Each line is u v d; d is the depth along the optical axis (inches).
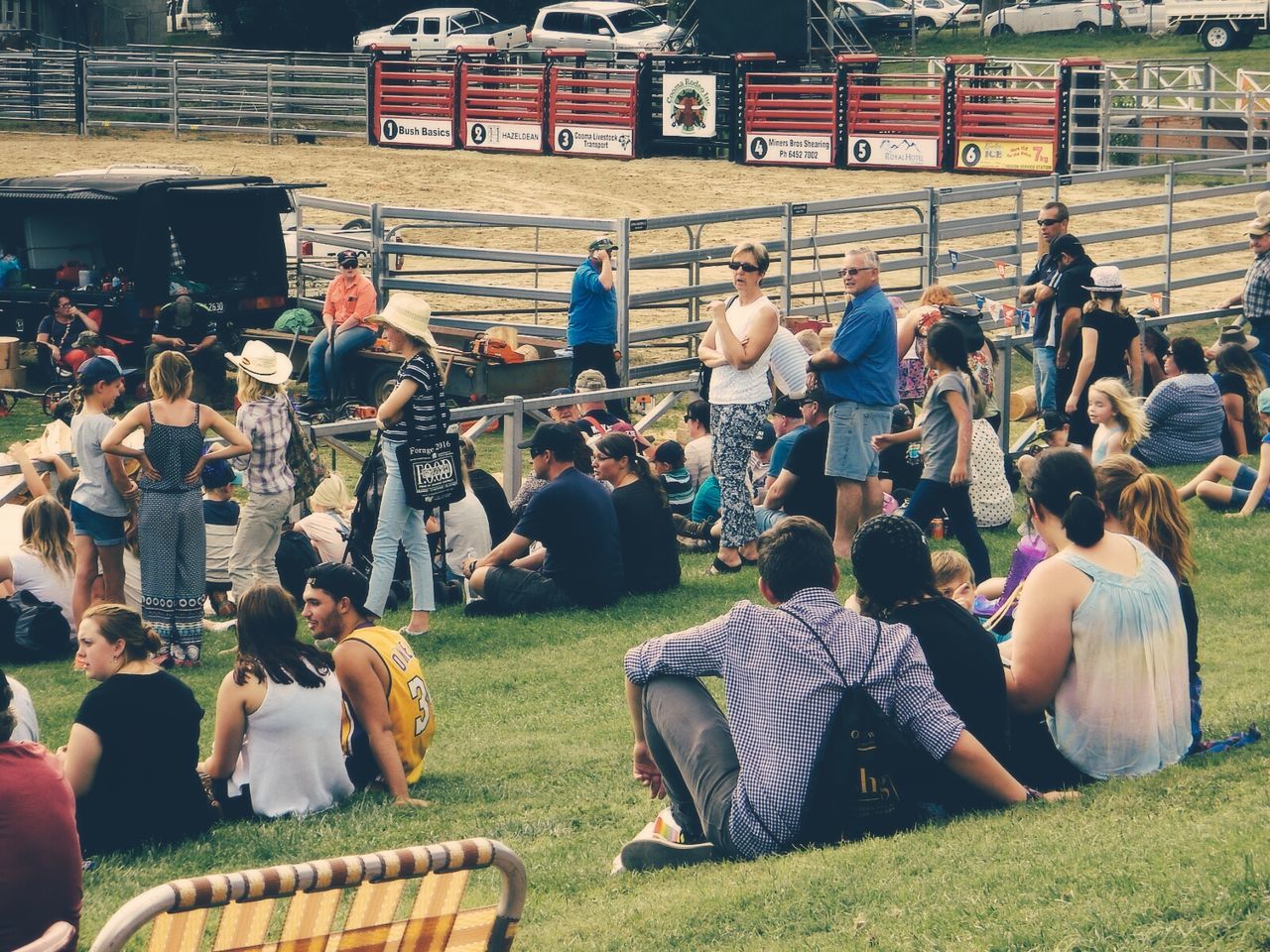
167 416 421.4
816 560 231.0
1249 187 960.3
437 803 302.5
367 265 903.1
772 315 474.6
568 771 322.3
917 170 1454.2
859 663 224.8
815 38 1654.8
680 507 543.8
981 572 432.5
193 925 153.4
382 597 434.9
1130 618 241.6
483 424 540.4
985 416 517.0
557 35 1975.9
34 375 889.5
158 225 856.3
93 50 1894.7
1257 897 181.5
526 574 460.1
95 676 283.0
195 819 286.2
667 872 235.9
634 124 1565.0
